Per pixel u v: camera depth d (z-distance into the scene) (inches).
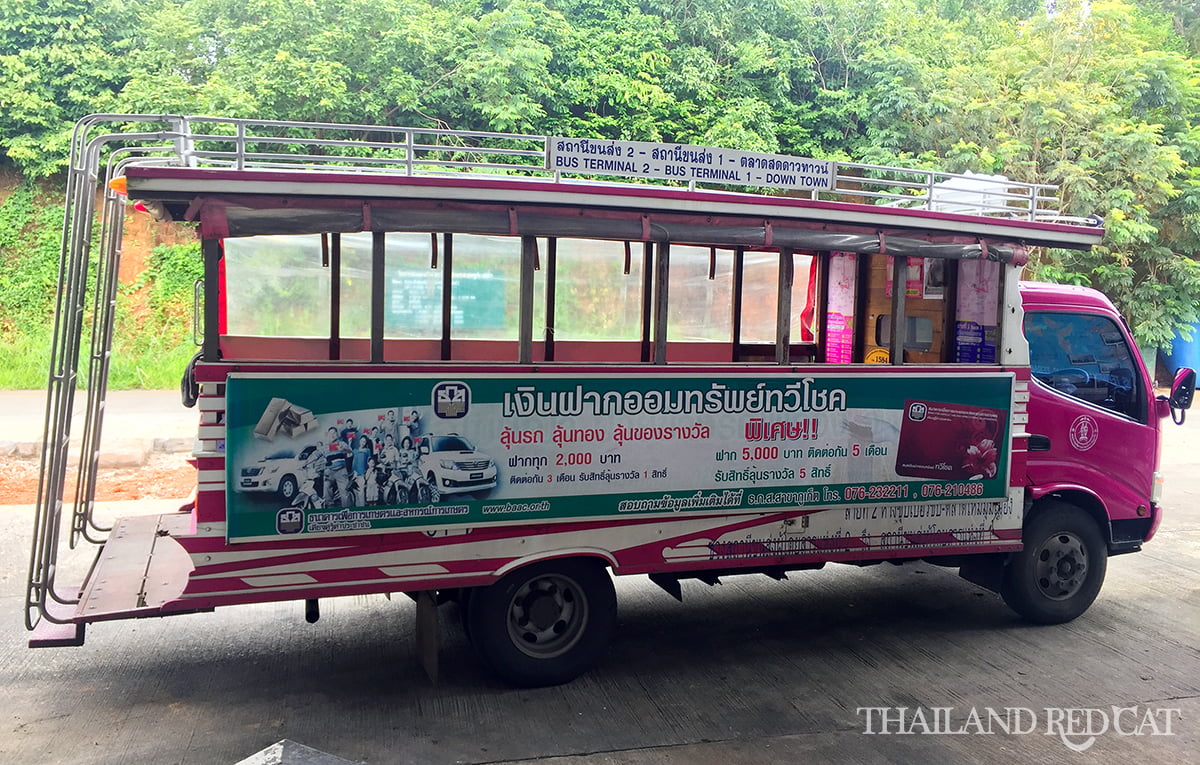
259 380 159.6
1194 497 400.8
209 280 159.5
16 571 249.6
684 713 177.0
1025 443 219.0
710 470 190.9
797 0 767.7
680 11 756.0
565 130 671.1
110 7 676.1
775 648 214.1
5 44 659.4
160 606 160.7
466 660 201.3
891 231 201.2
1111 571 287.0
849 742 166.2
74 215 163.2
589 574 187.8
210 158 192.5
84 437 194.1
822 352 253.9
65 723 166.4
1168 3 1034.1
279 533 162.4
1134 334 728.3
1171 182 724.0
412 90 633.0
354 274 200.5
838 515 204.1
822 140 735.1
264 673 191.6
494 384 173.8
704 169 189.2
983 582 233.0
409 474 169.3
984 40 835.4
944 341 226.7
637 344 228.8
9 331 647.8
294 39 634.8
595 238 180.1
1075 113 677.3
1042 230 212.7
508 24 652.7
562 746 161.8
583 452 180.9
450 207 169.8
